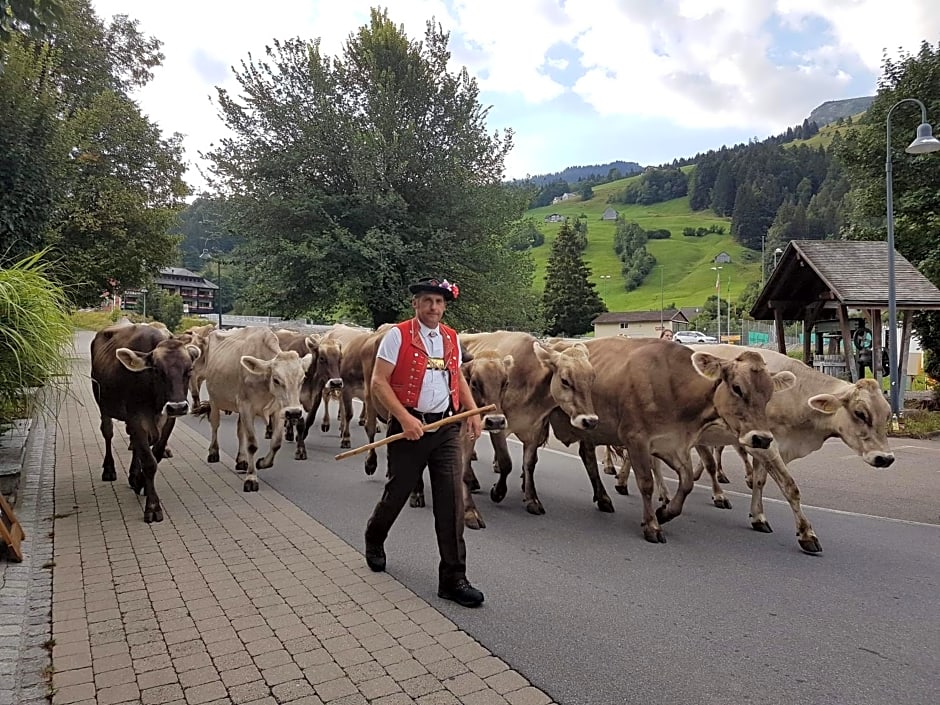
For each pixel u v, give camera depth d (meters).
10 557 5.28
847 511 7.41
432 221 25.23
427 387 4.73
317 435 12.51
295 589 4.87
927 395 17.62
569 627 4.30
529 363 7.18
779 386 6.33
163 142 24.98
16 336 5.87
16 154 11.11
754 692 3.53
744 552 5.91
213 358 9.16
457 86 26.78
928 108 18.14
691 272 121.00
